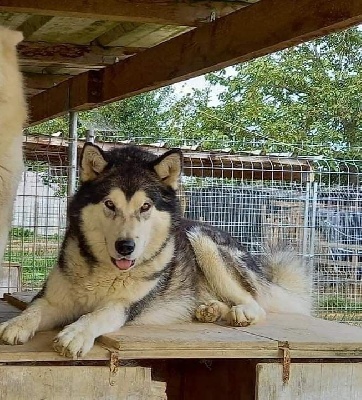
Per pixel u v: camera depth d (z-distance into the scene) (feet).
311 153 21.71
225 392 5.07
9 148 4.98
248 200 11.76
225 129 26.40
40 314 4.51
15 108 5.01
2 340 4.15
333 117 25.59
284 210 11.85
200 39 6.68
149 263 4.75
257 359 4.54
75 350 3.96
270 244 6.71
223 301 5.53
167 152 4.94
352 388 4.50
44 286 4.92
